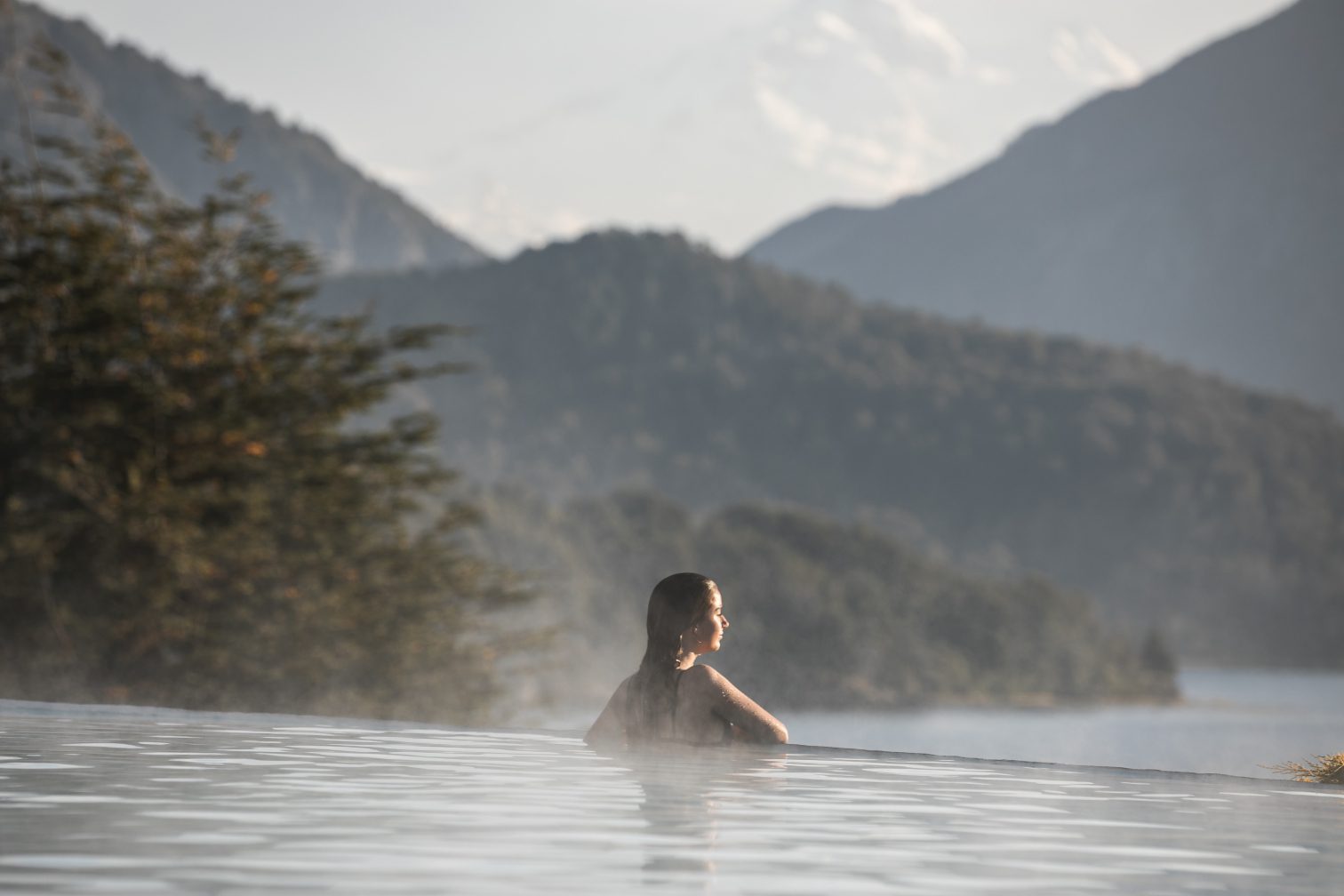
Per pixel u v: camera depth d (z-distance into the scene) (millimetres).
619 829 4473
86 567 23031
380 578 28062
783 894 3520
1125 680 156000
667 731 7355
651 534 128625
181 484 23828
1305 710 152625
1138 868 4055
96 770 5730
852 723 113562
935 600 139875
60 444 22578
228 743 7168
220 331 25078
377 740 7637
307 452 25281
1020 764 7254
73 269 23266
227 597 24188
